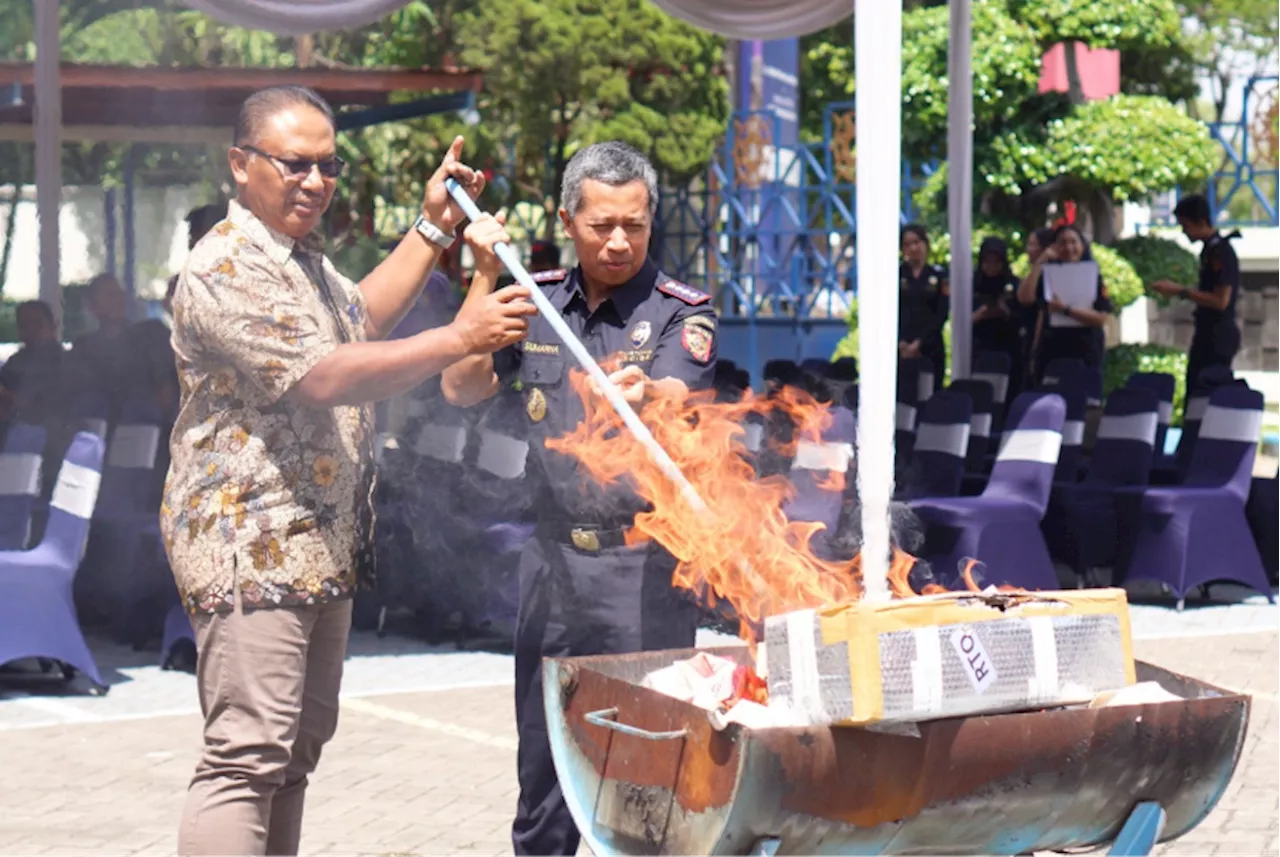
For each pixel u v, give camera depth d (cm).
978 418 1185
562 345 495
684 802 379
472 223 475
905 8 1794
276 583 450
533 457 495
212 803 450
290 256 458
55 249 1324
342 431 462
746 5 1261
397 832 656
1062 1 1692
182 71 1392
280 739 452
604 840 411
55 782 730
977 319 1441
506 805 693
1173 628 1030
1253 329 2186
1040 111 1744
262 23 1134
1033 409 1052
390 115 1575
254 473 451
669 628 490
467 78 1462
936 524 1015
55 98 1317
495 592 1002
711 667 418
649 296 498
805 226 2100
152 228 1981
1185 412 1220
